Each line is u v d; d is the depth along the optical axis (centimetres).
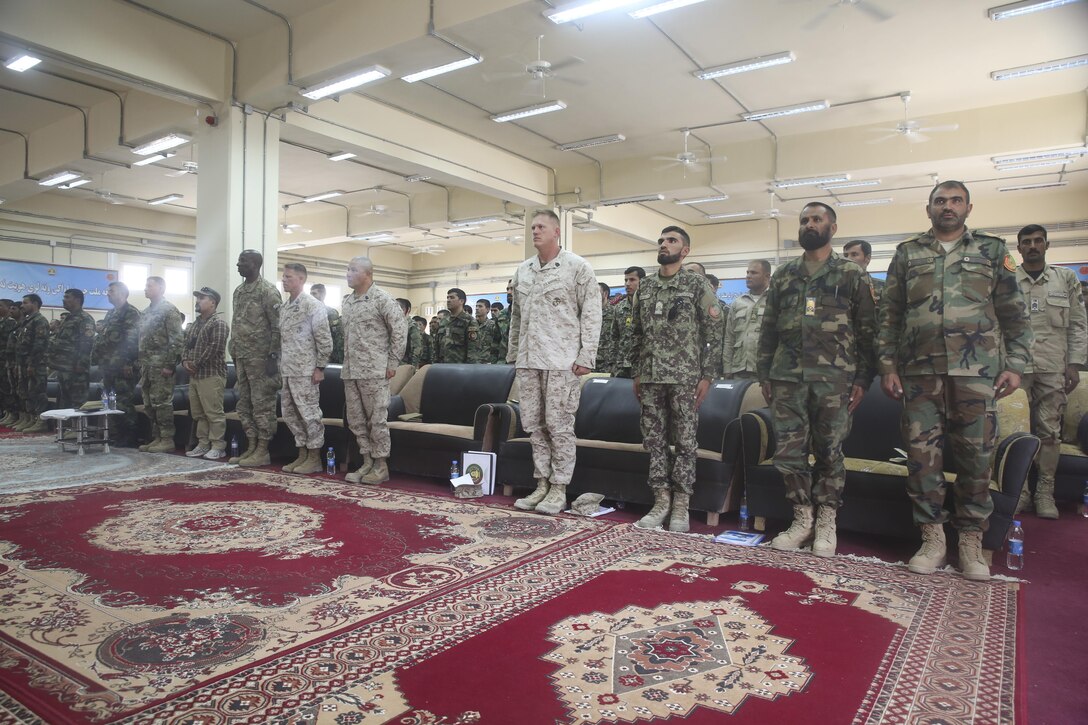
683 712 162
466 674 181
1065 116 899
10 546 301
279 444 560
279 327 514
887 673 185
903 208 1445
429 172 1023
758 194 1312
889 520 317
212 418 568
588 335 386
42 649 195
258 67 716
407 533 328
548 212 395
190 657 190
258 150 747
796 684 178
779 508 338
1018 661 194
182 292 1609
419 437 475
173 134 836
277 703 164
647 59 784
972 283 280
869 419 386
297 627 212
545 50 754
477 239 1947
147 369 613
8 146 1090
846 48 760
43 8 593
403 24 636
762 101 925
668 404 363
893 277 300
